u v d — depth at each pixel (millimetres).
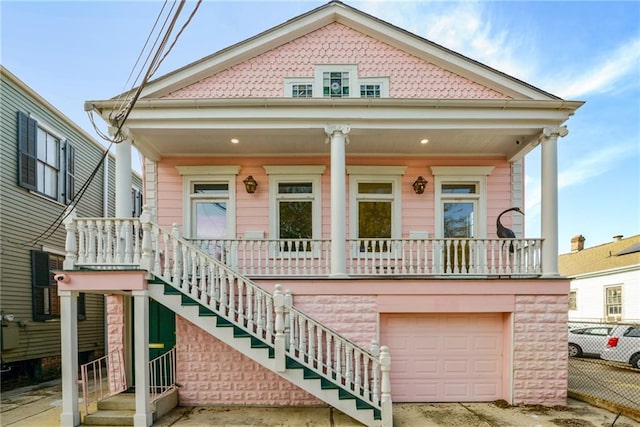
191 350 6777
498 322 6871
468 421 5777
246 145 7801
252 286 5836
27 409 6555
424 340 6820
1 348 8102
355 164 8336
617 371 10750
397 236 8242
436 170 8328
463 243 6863
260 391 6684
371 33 8031
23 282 8820
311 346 5711
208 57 7688
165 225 8195
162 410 6031
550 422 5719
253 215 8273
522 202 8320
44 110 9727
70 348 5645
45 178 9805
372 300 6547
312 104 6570
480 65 7719
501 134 7074
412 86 7973
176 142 7590
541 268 6773
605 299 17000
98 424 5660
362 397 5578
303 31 7996
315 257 8031
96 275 5664
